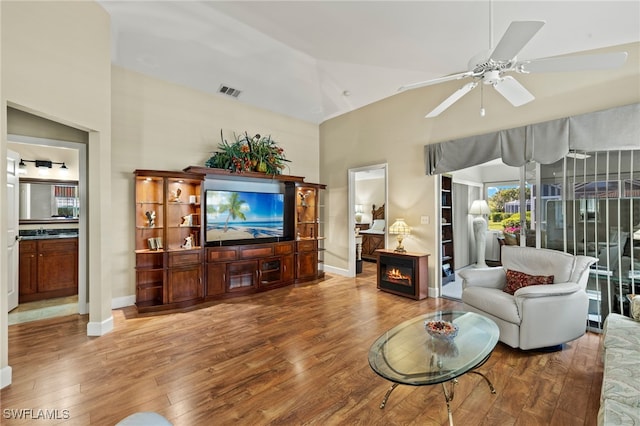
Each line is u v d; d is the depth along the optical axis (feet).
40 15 8.41
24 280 13.55
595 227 10.86
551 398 6.85
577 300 9.13
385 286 15.69
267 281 16.58
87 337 10.12
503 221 22.39
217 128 16.10
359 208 30.50
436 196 14.96
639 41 9.80
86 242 12.24
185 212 14.55
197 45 12.57
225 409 6.53
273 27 11.51
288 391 7.18
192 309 13.03
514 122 12.33
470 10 9.31
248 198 16.28
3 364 7.36
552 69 6.98
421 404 6.69
